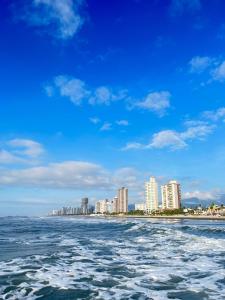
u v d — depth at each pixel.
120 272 15.98
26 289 12.80
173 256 20.72
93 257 20.67
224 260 18.98
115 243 29.05
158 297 11.75
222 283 13.62
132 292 12.40
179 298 11.60
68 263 18.53
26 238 36.16
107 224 74.94
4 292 12.40
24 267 17.30
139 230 45.41
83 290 12.68
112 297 11.77
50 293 12.29
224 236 34.97
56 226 69.06
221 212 177.12
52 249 25.16
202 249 23.70
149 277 14.85
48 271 16.25
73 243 29.62
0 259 19.95
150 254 21.73
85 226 66.81
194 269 16.50
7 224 83.81
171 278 14.61
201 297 11.69
